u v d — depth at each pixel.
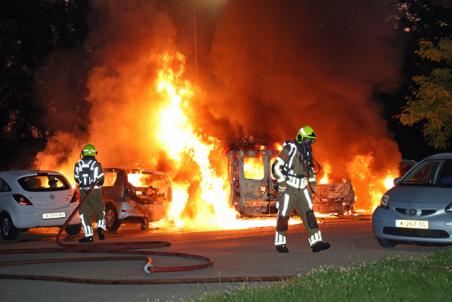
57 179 16.64
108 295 7.91
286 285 7.50
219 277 8.52
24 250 11.88
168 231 17.12
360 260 10.06
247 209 18.91
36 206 15.98
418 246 11.84
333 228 15.43
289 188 10.99
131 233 16.73
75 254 11.70
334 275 8.04
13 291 8.29
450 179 11.89
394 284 7.39
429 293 6.93
